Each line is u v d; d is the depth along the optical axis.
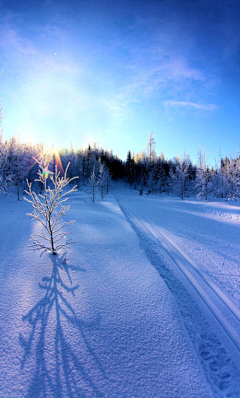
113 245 6.30
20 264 4.48
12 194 29.00
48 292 3.50
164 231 9.79
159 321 3.00
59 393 1.85
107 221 10.04
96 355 2.31
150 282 4.17
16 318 2.80
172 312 3.25
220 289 4.56
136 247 6.34
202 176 29.30
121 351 2.40
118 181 74.00
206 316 3.59
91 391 1.90
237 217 13.09
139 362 2.27
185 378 2.13
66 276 4.11
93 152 63.88
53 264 4.60
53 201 4.95
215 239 8.46
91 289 3.70
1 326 2.64
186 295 4.26
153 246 7.42
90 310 3.11
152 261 5.93
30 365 2.12
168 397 1.90
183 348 2.55
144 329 2.81
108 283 3.98
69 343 2.45
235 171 27.45
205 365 2.54
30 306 3.09
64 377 2.02
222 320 3.49
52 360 2.20
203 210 17.52
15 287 3.57
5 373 2.02
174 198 34.22
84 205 17.62
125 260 5.23
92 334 2.62
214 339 3.04
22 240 6.16
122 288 3.85
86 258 5.11
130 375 2.11
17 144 28.36
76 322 2.82
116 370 2.15
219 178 40.31
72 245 5.98
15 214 11.45
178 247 7.42
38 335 2.53
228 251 7.03
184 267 5.71
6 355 2.22
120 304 3.34
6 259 4.68
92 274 4.29
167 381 2.08
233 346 2.92
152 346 2.52
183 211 16.95
